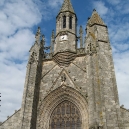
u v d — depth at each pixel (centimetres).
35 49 3641
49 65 3659
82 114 3042
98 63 3133
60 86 3312
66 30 3909
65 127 3045
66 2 4447
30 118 2912
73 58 3578
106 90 2925
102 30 3672
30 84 3216
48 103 3247
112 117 2711
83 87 3225
